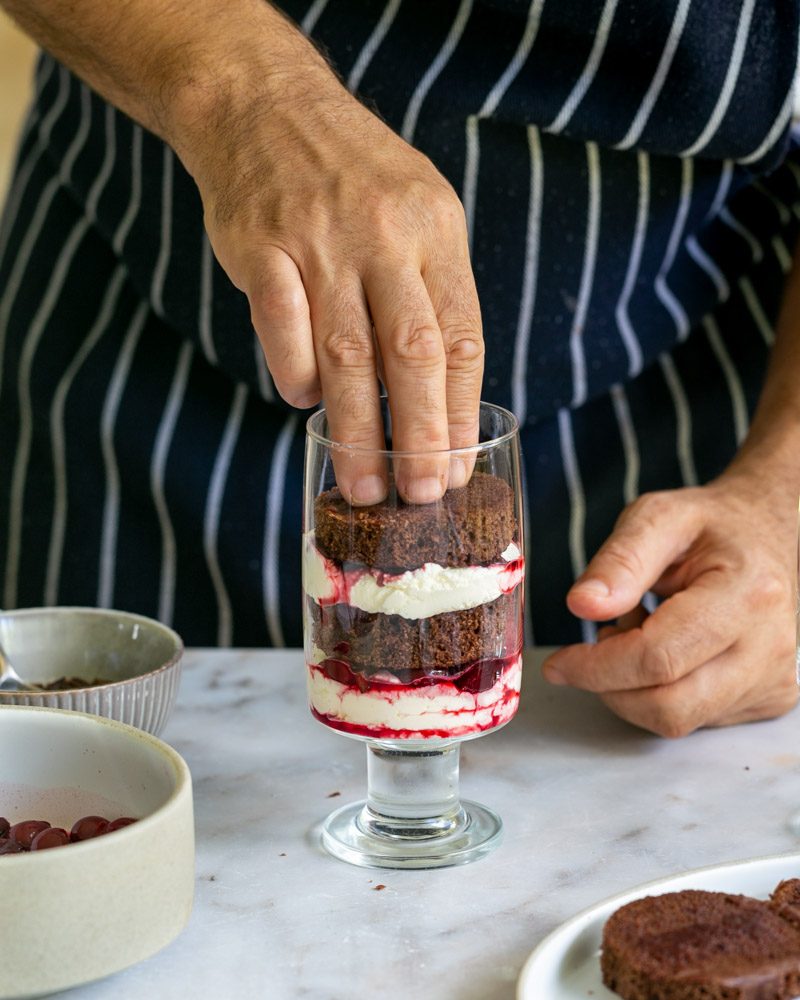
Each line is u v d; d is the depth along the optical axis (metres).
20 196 1.09
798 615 0.77
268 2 0.81
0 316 1.09
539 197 0.95
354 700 0.72
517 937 0.68
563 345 0.98
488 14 0.90
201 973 0.66
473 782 0.79
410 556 0.70
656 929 0.65
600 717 0.85
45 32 0.82
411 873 0.72
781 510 0.88
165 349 1.03
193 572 1.05
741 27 0.89
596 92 0.91
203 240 0.97
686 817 0.76
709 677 0.81
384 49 0.92
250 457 1.03
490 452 0.71
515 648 0.73
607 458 1.03
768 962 0.63
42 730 0.72
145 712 0.78
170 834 0.65
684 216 0.97
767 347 1.02
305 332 0.70
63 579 1.06
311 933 0.68
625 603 0.82
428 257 0.71
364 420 0.70
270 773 0.80
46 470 1.07
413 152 0.73
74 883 0.63
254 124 0.74
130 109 0.81
